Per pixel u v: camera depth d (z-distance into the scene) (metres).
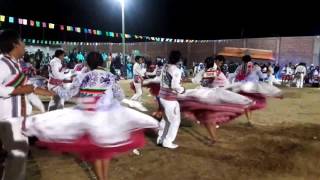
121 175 5.65
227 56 27.06
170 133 7.06
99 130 4.33
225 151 6.98
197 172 5.84
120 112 4.64
